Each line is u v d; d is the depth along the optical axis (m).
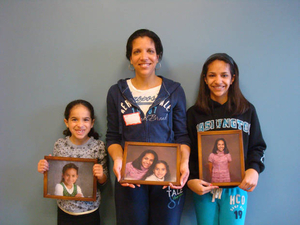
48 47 1.67
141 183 1.26
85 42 1.66
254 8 1.61
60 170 1.46
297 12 1.60
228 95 1.49
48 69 1.68
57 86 1.69
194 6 1.61
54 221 1.74
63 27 1.66
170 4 1.62
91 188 1.45
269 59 1.62
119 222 1.38
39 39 1.68
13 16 1.68
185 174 1.24
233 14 1.61
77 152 1.54
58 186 1.46
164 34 1.63
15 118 1.71
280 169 1.64
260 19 1.61
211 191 1.45
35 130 1.71
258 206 1.66
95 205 1.53
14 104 1.71
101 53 1.66
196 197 1.51
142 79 1.44
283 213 1.65
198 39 1.62
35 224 1.74
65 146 1.55
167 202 1.37
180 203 1.42
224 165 1.36
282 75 1.62
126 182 1.26
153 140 1.38
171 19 1.62
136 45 1.36
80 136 1.49
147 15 1.63
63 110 1.69
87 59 1.67
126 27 1.64
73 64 1.67
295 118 1.63
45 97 1.69
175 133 1.48
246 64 1.62
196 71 1.64
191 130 1.54
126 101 1.44
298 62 1.61
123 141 1.44
